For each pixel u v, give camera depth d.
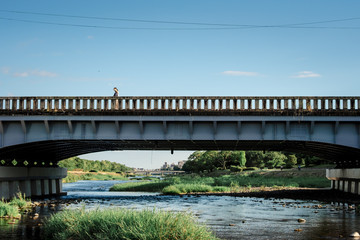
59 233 17.84
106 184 123.12
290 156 141.75
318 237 19.33
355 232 19.77
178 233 14.92
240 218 26.62
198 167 177.50
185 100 37.00
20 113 37.12
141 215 17.05
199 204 37.62
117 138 37.78
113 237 15.42
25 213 29.48
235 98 36.81
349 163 52.28
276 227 22.55
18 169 44.12
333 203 38.72
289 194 51.38
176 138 37.62
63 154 55.97
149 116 37.06
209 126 37.66
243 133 37.38
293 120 36.28
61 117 37.12
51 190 55.09
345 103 36.06
